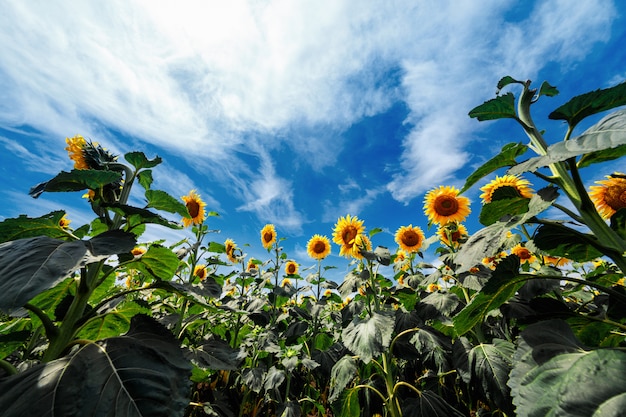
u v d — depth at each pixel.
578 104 1.54
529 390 1.19
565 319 1.95
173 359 1.46
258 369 4.87
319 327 7.18
